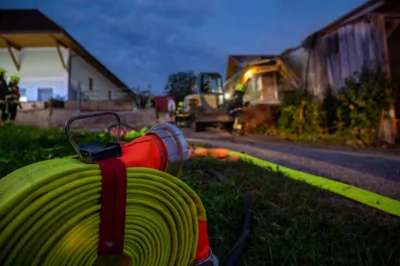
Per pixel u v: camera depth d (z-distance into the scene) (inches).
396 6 386.6
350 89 368.8
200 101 523.8
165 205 42.5
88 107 637.3
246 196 113.9
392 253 69.9
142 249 40.8
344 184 131.1
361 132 348.2
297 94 467.5
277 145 310.3
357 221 89.7
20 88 809.5
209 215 87.1
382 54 385.7
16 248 32.0
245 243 73.7
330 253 72.3
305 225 85.4
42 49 816.9
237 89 445.1
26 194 32.5
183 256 45.2
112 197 37.2
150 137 52.4
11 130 293.0
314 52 502.9
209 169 154.8
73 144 40.9
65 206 34.2
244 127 509.4
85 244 35.8
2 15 783.7
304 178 144.9
